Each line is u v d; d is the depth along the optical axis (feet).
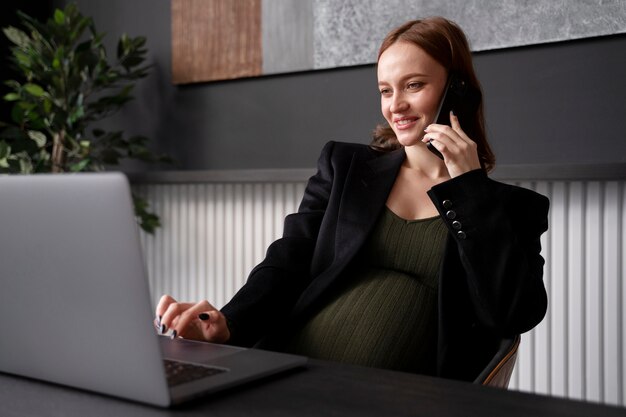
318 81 10.20
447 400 2.89
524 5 8.39
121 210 2.71
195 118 11.57
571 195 8.18
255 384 3.16
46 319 3.06
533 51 8.50
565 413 2.71
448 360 4.62
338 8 9.75
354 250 5.07
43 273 2.99
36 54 10.75
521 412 2.73
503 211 4.62
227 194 10.90
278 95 10.62
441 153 4.94
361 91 9.79
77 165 10.72
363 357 4.72
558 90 8.36
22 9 12.93
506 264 4.52
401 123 5.18
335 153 5.78
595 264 8.04
